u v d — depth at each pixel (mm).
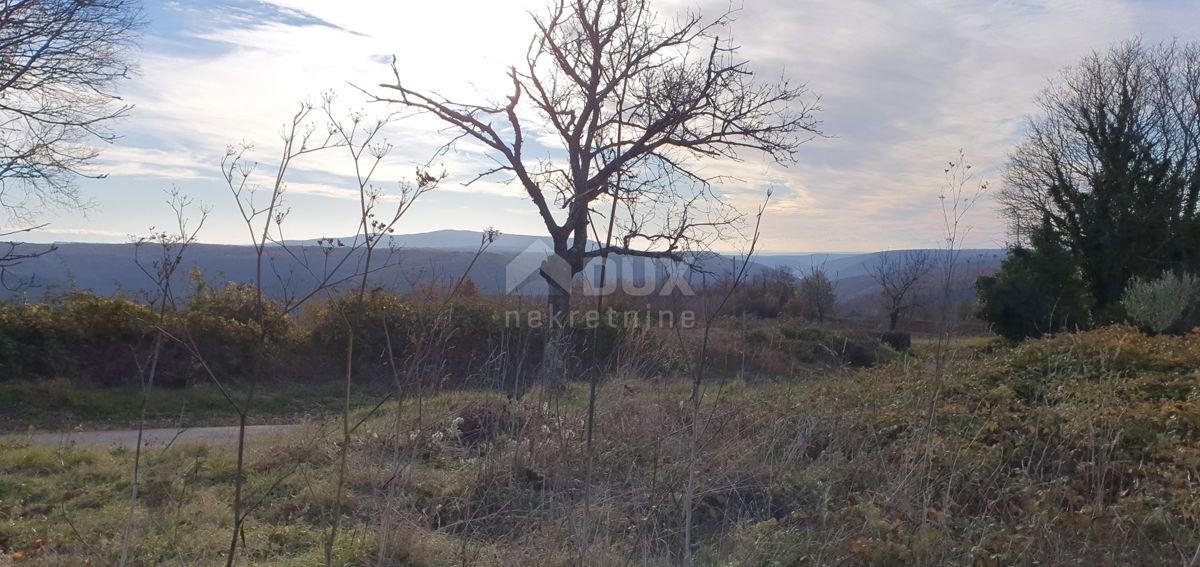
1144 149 30719
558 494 5266
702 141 11141
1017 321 26000
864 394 8500
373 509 5453
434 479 6129
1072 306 26484
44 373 13266
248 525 5457
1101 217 30438
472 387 7797
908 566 4469
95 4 12547
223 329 14422
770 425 6684
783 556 4676
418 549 4848
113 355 13766
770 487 5672
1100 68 31281
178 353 14102
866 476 5891
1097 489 5309
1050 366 8703
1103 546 4625
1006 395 7758
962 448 5988
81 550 4906
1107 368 8891
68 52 12586
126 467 7184
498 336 11570
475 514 5582
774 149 11852
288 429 9992
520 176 11055
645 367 6699
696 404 4523
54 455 7531
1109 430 5895
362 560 4730
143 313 14039
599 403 6461
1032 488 5297
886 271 15531
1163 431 6336
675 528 5148
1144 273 29734
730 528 5133
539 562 4559
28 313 13586
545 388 7027
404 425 6172
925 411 7066
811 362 11062
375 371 15008
